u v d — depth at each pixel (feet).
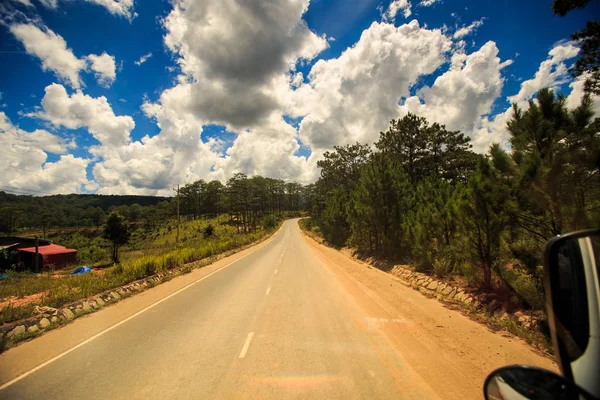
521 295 19.36
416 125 92.38
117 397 12.50
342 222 95.45
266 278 43.75
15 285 47.32
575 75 36.47
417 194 52.65
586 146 15.52
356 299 29.35
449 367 14.57
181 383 13.58
